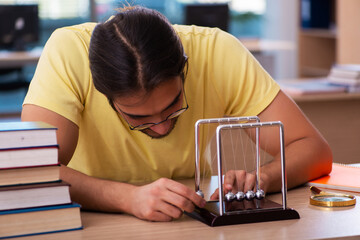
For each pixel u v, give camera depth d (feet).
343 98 11.24
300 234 3.78
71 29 5.30
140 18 4.27
